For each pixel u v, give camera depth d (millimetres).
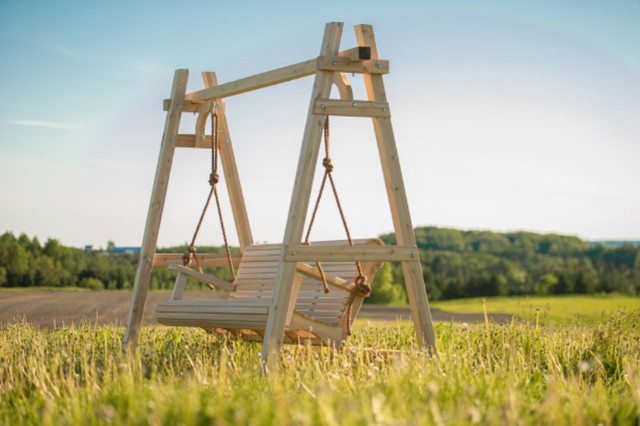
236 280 7039
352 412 2660
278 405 3018
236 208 7582
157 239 7035
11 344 6375
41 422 3344
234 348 6074
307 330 5488
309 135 5344
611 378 5152
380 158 5797
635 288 47562
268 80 6059
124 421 3082
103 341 7199
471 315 17391
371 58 5609
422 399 3365
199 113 7344
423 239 62438
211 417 2977
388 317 16359
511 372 4113
